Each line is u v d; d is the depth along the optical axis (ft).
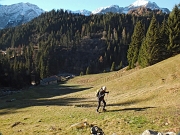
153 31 239.71
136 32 309.42
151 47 240.73
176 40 231.50
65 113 92.17
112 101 127.95
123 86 171.01
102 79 331.57
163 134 45.16
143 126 59.11
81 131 60.08
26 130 69.92
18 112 122.31
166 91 110.22
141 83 164.35
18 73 444.96
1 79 408.67
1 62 432.25
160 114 68.08
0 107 164.66
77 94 194.90
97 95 85.35
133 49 309.63
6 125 85.15
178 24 230.07
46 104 153.79
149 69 184.34
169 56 237.86
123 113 75.77
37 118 90.43
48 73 621.31
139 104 104.53
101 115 78.28
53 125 72.49
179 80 142.82
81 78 415.64
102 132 56.13
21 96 249.75
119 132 56.80
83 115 82.38
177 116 63.05
